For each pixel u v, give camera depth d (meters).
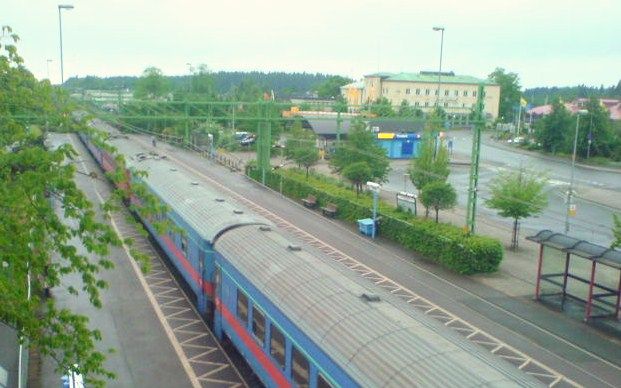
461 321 21.44
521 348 19.22
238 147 69.56
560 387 16.62
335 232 34.44
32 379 15.88
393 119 36.22
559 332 20.56
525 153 73.69
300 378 12.44
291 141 50.53
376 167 43.28
